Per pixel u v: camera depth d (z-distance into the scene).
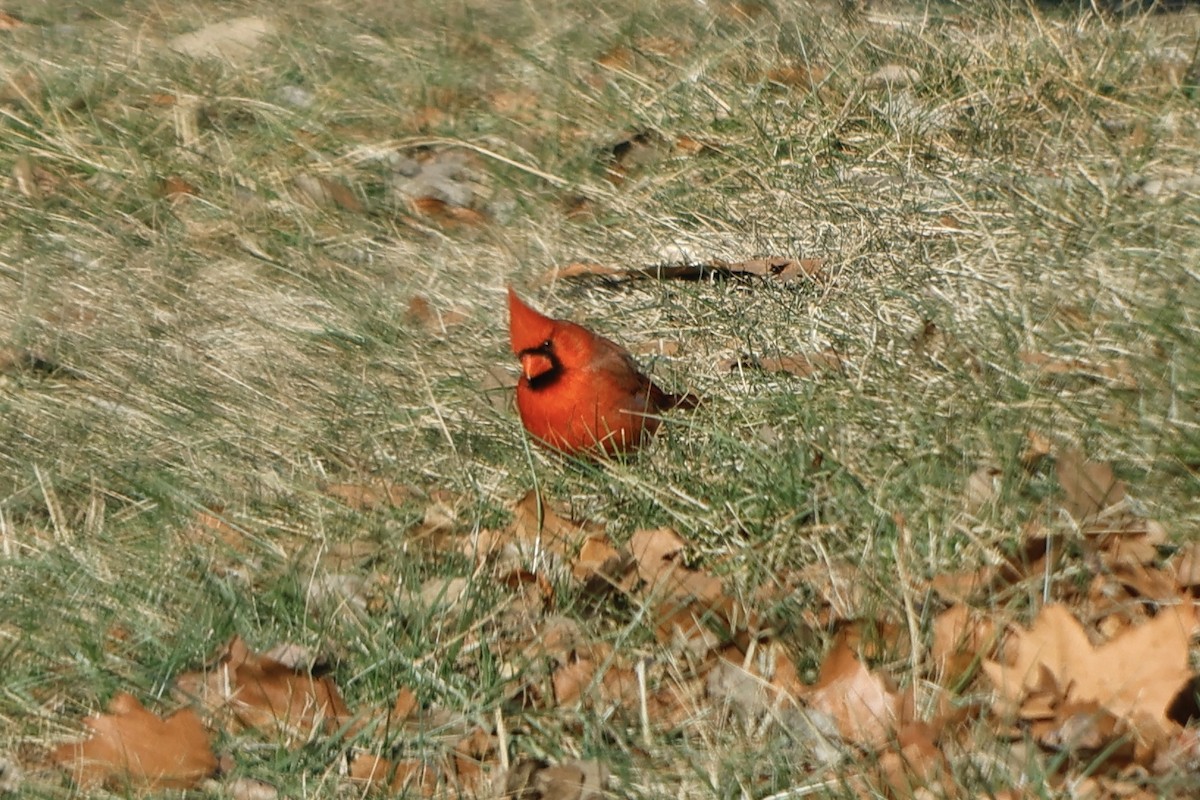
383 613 6.89
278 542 7.55
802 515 7.24
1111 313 8.60
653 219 10.93
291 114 12.55
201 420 8.73
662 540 7.14
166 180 11.78
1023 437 7.55
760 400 8.31
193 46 13.90
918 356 8.52
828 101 12.09
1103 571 6.74
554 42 13.64
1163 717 5.89
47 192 11.70
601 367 7.70
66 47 13.95
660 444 8.05
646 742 6.11
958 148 11.37
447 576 7.07
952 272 9.58
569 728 6.32
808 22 13.36
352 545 7.45
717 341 9.27
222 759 6.18
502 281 10.37
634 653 6.61
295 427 8.61
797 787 5.75
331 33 14.01
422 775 6.05
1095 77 11.68
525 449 8.02
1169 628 6.06
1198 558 6.64
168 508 7.79
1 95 12.95
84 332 9.85
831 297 9.56
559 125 12.30
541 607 6.95
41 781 6.09
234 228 11.17
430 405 8.70
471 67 13.34
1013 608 6.55
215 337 9.77
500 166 11.91
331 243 11.05
